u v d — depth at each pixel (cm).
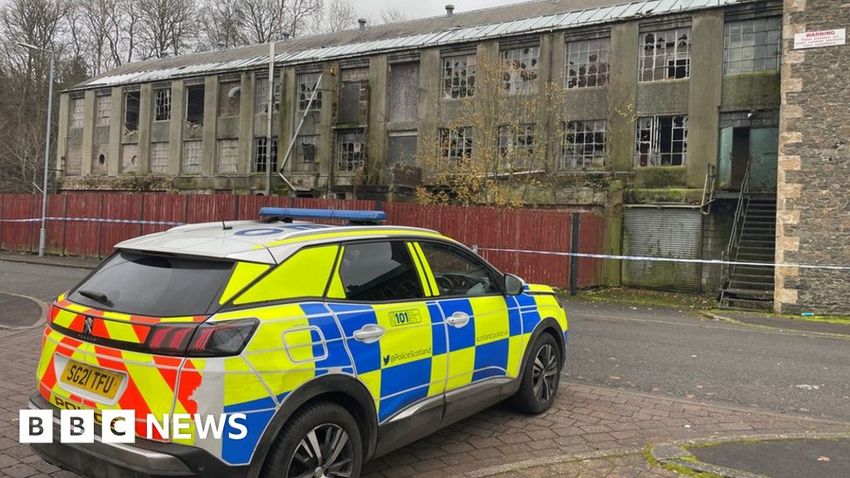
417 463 427
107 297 330
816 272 1380
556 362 564
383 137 2642
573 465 418
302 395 313
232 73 3108
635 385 656
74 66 4919
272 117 2920
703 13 1955
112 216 2203
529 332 516
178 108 3288
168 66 3656
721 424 520
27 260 2086
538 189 2122
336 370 331
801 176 1409
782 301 1402
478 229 1688
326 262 355
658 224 1958
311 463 320
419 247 428
